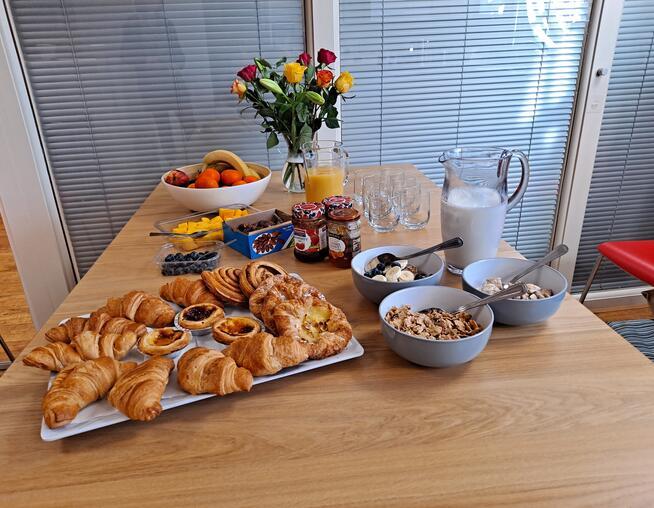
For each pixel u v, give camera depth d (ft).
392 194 4.58
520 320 2.90
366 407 2.40
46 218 6.42
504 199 3.46
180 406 2.44
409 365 2.69
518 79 6.98
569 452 2.10
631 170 7.66
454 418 2.31
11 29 5.74
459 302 2.92
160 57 6.24
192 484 2.01
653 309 7.72
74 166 6.57
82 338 2.62
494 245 3.55
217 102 6.57
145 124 6.52
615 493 1.91
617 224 8.02
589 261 8.28
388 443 2.19
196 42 6.24
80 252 7.05
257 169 5.49
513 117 7.20
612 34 6.66
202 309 3.02
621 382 2.50
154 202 5.43
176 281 3.29
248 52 6.42
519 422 2.27
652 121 7.36
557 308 2.91
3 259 10.34
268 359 2.49
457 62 6.82
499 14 6.62
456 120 7.14
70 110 6.28
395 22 6.52
